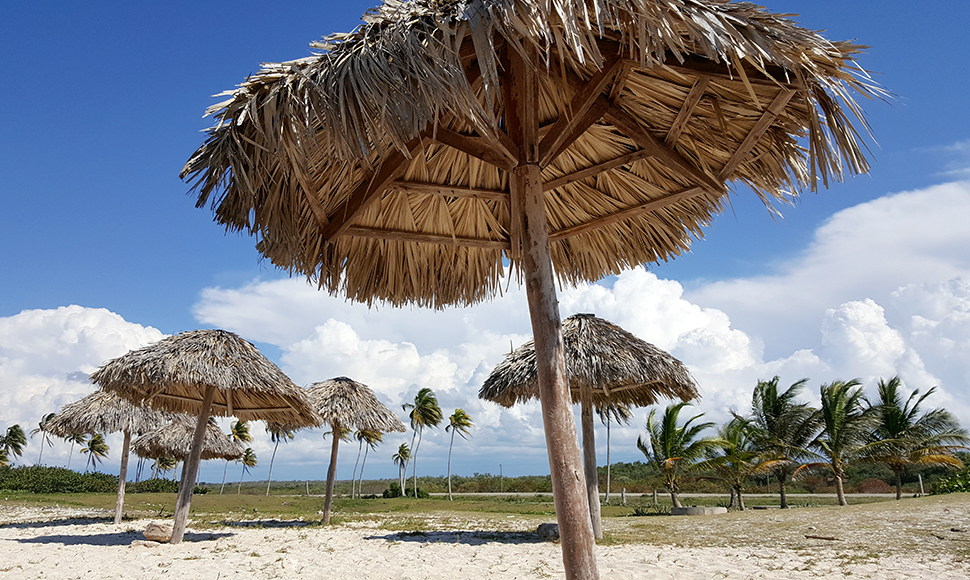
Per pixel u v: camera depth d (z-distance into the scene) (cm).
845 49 227
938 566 555
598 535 877
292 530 1194
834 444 2020
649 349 931
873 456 2012
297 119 207
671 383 937
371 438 4247
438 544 860
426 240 347
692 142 309
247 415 1092
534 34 186
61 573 585
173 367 844
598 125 319
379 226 343
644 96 289
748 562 602
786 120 276
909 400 2178
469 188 346
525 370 931
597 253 389
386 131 202
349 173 297
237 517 1667
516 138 272
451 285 380
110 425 1279
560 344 245
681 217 362
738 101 271
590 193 361
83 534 1065
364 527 1280
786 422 2125
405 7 216
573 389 970
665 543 827
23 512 1798
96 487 3759
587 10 189
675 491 2102
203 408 931
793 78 239
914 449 2003
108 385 873
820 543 789
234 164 225
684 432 2095
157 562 679
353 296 360
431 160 328
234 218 268
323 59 216
